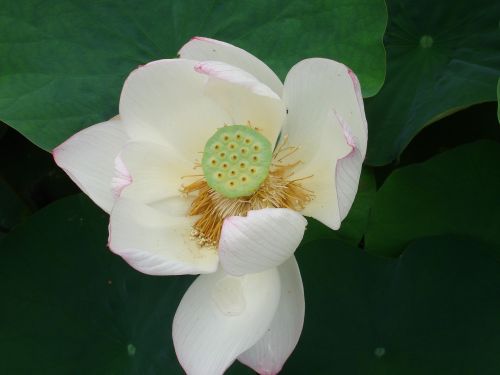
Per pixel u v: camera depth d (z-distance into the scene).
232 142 0.39
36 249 0.45
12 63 0.42
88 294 0.44
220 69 0.35
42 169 0.49
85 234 0.45
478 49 0.44
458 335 0.42
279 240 0.34
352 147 0.33
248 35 0.42
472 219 0.44
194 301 0.38
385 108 0.44
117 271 0.44
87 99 0.42
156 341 0.43
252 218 0.33
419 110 0.43
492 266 0.43
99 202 0.38
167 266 0.35
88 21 0.43
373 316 0.42
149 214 0.38
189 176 0.40
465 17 0.44
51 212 0.46
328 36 0.41
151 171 0.39
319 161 0.38
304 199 0.39
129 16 0.43
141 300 0.44
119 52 0.43
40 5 0.42
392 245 0.45
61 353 0.44
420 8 0.45
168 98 0.38
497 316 0.42
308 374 0.42
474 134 0.46
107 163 0.39
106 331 0.44
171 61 0.37
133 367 0.43
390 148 0.43
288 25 0.42
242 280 0.38
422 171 0.44
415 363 0.41
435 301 0.42
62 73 0.42
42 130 0.41
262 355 0.38
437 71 0.44
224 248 0.34
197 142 0.40
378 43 0.41
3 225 0.50
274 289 0.37
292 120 0.39
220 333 0.37
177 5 0.43
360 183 0.45
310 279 0.43
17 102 0.42
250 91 0.38
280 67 0.42
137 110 0.38
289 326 0.37
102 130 0.39
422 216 0.44
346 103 0.36
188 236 0.39
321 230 0.45
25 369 0.44
